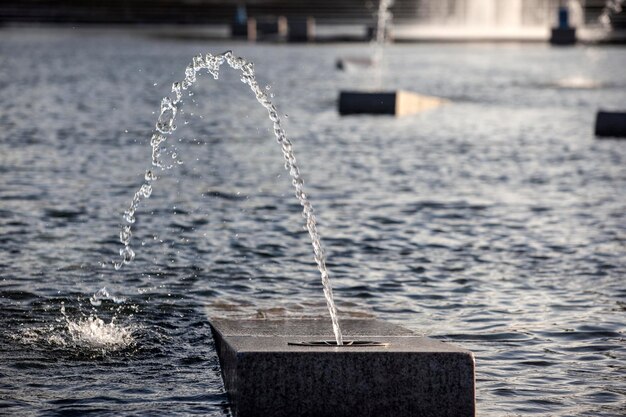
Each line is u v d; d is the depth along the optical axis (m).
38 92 40.03
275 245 16.17
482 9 97.56
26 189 20.30
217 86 44.12
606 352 10.98
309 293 13.41
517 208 19.56
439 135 30.30
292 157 11.78
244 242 16.33
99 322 11.83
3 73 47.81
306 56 62.28
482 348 11.09
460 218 18.56
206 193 20.42
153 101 37.72
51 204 18.89
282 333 10.09
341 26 89.81
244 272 14.47
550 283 14.10
